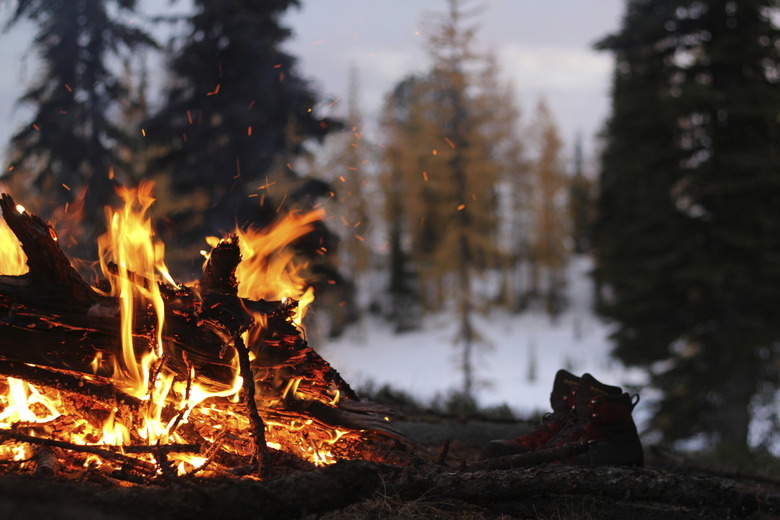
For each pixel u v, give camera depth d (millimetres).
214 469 2588
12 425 2762
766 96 17734
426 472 2932
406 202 52312
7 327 2758
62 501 1654
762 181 17109
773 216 17219
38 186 17141
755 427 16844
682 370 18000
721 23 18984
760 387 17141
